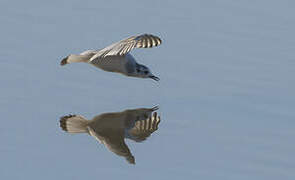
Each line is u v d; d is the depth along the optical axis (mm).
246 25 21922
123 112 16156
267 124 15562
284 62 19172
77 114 15898
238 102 16750
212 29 21516
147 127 15367
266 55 19656
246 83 17812
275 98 16938
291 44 20500
